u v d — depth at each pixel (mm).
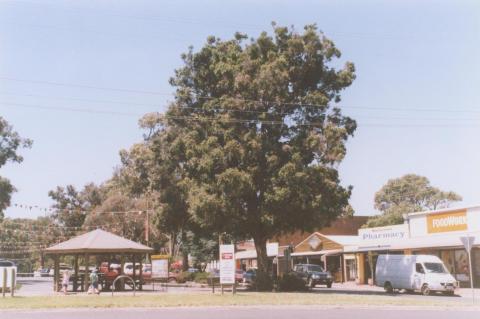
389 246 47062
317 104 39844
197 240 60406
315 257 62594
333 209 38469
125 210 73750
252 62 39938
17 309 22781
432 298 30391
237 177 36969
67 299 27203
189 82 46406
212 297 28406
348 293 35781
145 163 66500
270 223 37625
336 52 41219
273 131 40312
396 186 87938
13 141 60531
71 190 100562
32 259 133125
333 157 37906
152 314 20812
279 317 19438
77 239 39031
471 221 40688
